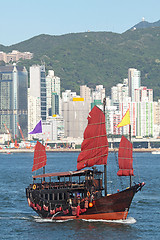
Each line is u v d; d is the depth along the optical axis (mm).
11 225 196500
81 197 198625
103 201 193500
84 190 198000
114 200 193125
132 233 178250
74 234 177875
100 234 177125
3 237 177000
